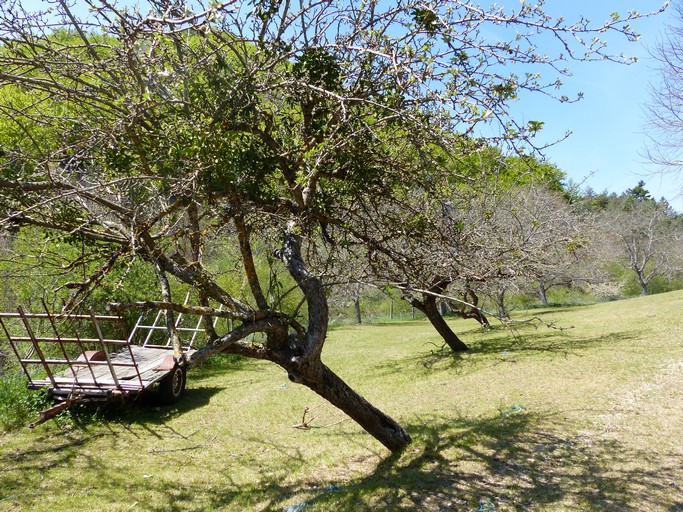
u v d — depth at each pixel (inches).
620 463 217.0
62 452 295.6
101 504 227.9
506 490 201.6
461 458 239.0
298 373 202.5
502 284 381.7
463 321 999.6
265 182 172.1
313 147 165.9
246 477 254.8
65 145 153.9
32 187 134.3
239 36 153.3
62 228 157.5
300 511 200.8
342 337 865.5
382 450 273.6
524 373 394.0
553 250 392.8
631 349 425.4
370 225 207.5
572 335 541.0
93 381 338.3
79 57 146.9
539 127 121.0
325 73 148.7
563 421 276.5
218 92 142.1
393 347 666.2
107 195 178.5
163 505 226.5
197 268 184.1
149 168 140.3
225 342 175.5
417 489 208.1
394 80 137.0
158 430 339.0
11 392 351.6
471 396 354.9
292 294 669.3
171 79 139.6
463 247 207.9
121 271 233.1
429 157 151.0
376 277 191.6
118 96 150.1
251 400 409.7
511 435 262.1
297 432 321.7
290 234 206.4
